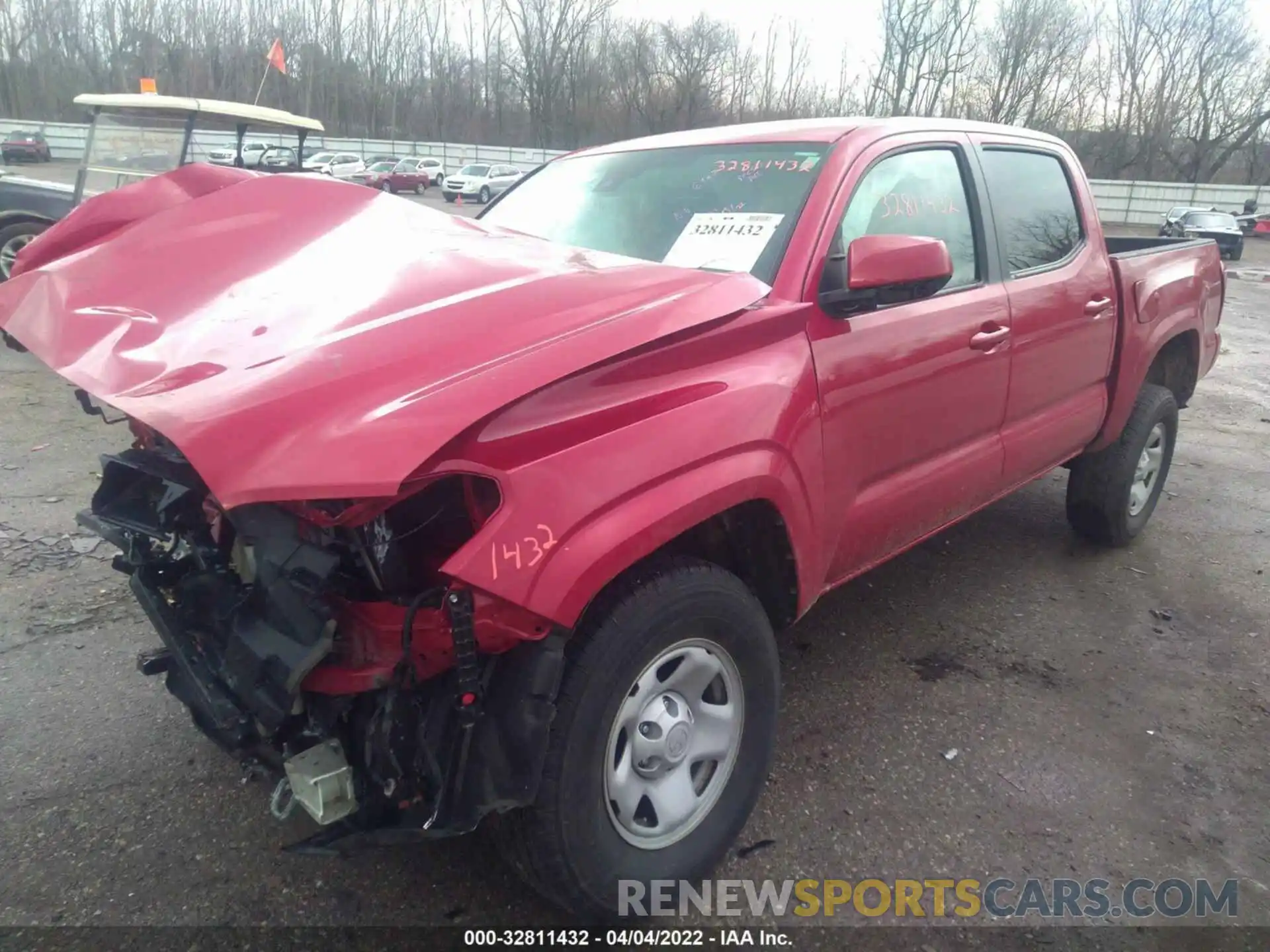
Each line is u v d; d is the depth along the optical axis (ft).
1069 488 15.17
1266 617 13.52
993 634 12.73
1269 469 20.89
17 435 18.51
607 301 7.11
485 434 5.99
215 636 6.75
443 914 7.76
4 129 130.00
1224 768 10.05
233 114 26.08
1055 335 12.20
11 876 7.93
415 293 7.10
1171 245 16.20
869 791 9.47
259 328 6.75
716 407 7.30
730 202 9.80
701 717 7.89
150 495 7.80
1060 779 9.77
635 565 7.17
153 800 8.87
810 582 8.80
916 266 8.18
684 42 163.84
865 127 10.40
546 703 6.28
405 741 6.31
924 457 10.43
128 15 163.43
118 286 7.78
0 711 10.08
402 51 183.93
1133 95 157.69
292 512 6.14
